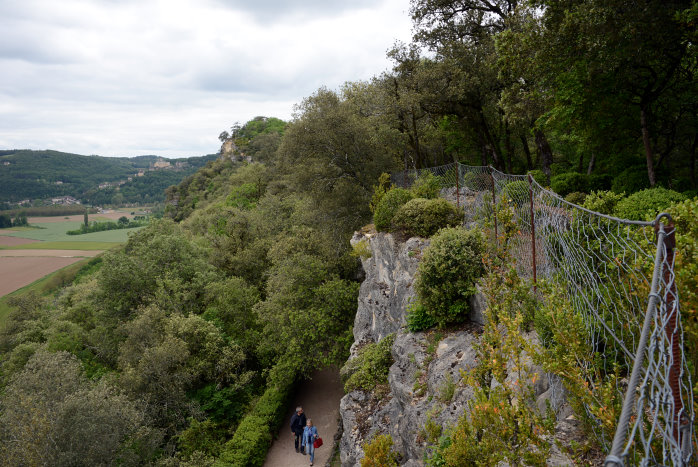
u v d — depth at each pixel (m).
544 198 7.52
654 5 10.38
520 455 4.14
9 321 39.09
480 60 21.14
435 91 21.12
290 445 16.56
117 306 25.67
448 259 10.86
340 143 21.53
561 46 12.19
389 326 14.32
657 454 3.14
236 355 19.80
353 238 19.09
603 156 17.95
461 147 28.62
